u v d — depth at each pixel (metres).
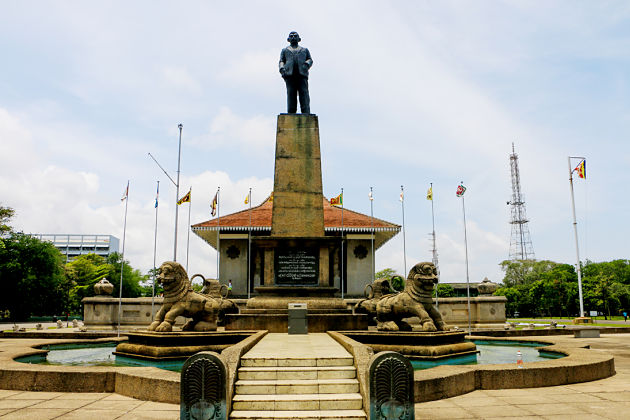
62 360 12.24
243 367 7.94
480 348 15.23
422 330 12.19
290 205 16.28
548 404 7.35
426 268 12.48
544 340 16.14
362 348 8.27
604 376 9.86
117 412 6.88
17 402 7.57
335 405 6.86
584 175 31.36
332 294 15.85
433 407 7.15
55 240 137.38
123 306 27.17
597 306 66.31
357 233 42.41
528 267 91.38
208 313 12.48
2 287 57.25
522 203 100.50
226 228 40.03
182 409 5.55
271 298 15.31
